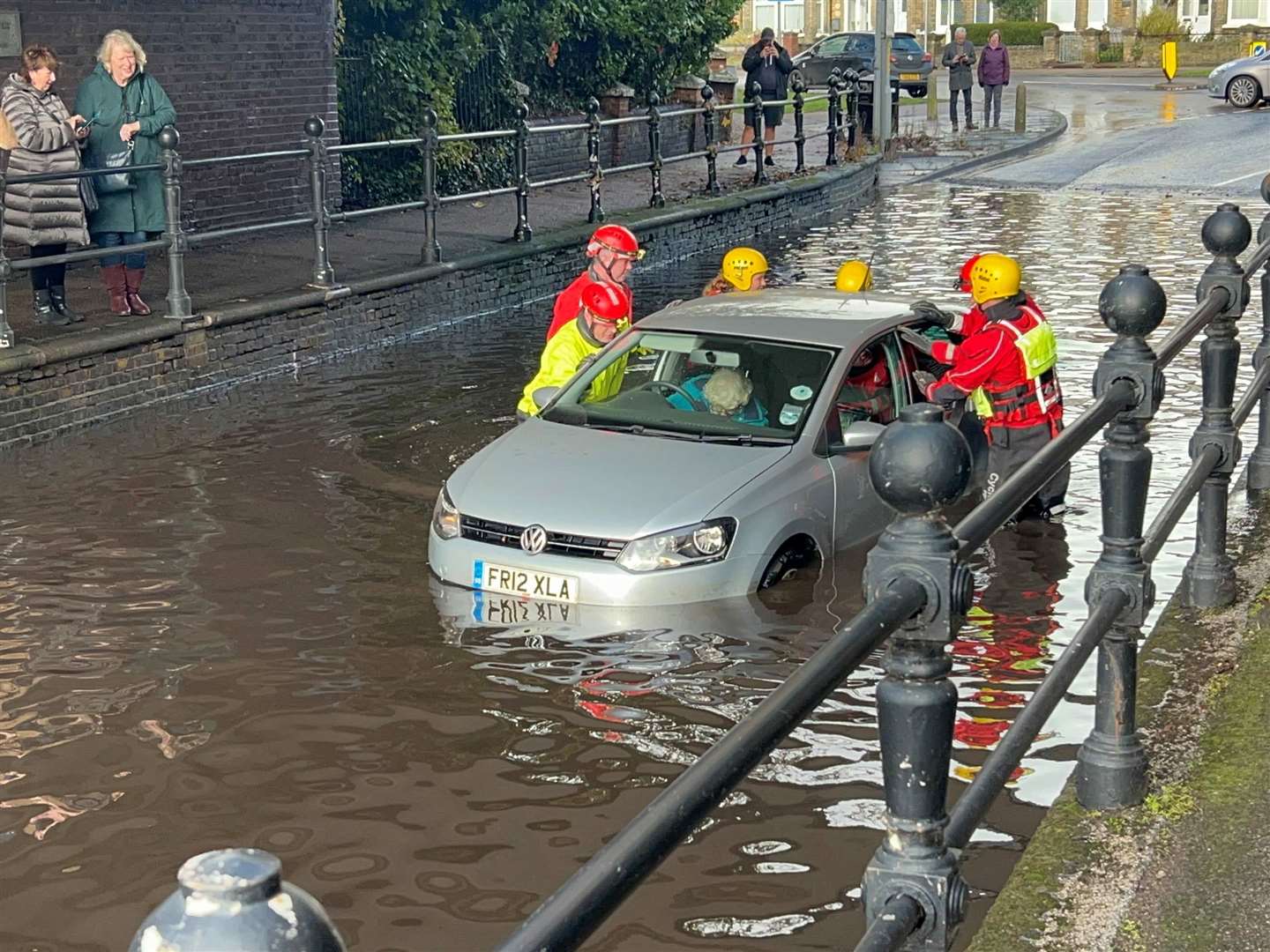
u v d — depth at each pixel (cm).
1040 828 398
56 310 1131
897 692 265
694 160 2636
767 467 725
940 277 1722
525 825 495
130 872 470
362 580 732
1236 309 549
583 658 632
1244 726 445
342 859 474
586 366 813
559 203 2027
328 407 1118
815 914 438
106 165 1151
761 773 526
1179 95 4603
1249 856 372
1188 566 567
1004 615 679
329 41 1788
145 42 1535
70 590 724
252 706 589
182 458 975
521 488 720
